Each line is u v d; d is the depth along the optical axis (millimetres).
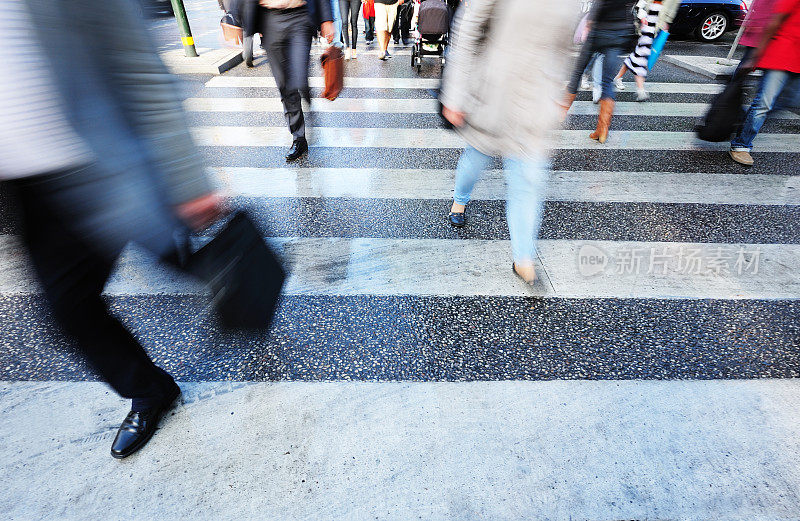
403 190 4086
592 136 5281
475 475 1806
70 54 1148
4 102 1133
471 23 2328
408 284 2891
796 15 3812
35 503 1711
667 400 2125
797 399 2135
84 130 1226
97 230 1358
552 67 2285
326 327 2531
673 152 4938
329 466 1832
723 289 2869
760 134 5457
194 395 2121
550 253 3221
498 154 2633
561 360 2342
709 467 1841
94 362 1668
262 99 6508
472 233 3457
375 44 10922
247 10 3898
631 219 3658
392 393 2145
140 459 1854
